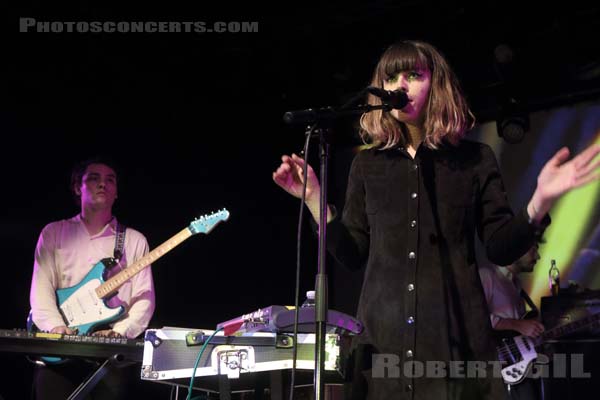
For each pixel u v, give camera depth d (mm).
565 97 5105
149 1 4883
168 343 2283
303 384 2334
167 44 5109
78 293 3539
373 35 5250
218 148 5547
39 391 3363
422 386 1712
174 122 5355
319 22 5164
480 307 1770
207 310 5324
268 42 5254
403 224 1842
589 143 5074
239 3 5035
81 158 4910
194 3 4957
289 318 1950
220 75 5391
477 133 5480
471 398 1699
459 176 1865
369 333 1804
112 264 3658
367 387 1772
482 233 1908
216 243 5438
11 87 4676
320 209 1774
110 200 3818
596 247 4961
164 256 5211
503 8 4918
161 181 5246
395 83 1966
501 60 4922
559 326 4285
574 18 4824
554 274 5031
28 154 4707
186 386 2416
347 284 5762
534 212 1614
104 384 3393
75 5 4691
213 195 5473
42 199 4723
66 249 3662
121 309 3527
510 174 5340
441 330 1733
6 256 4543
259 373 2314
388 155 1956
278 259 5719
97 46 4918
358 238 1971
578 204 5074
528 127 5172
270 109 5648
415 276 1778
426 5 5020
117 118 5105
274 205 5770
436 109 1939
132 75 5113
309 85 5527
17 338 2906
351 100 1820
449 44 5164
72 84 4910
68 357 3020
